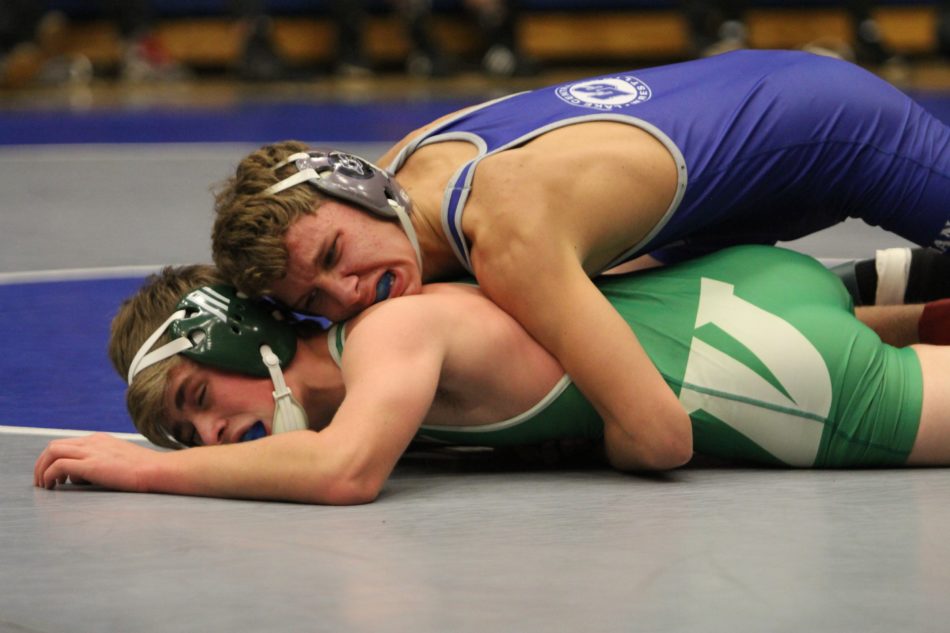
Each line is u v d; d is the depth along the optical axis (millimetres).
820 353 7820
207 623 5344
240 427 7609
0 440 8711
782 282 8133
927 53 38062
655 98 8805
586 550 6195
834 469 7992
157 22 40281
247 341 7586
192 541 6422
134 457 7449
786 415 7820
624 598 5531
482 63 38812
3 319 12406
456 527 6629
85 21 39969
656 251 9375
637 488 7512
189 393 7594
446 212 7953
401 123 29453
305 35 39719
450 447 8797
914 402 7824
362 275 7598
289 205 7484
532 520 6762
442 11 39406
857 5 36000
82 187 22203
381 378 7207
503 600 5520
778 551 6148
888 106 9180
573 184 7918
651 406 7488
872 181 9133
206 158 25594
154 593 5695
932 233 9266
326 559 6098
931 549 6172
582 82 9000
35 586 5828
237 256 7523
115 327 7875
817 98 9023
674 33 38531
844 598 5520
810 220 9422
